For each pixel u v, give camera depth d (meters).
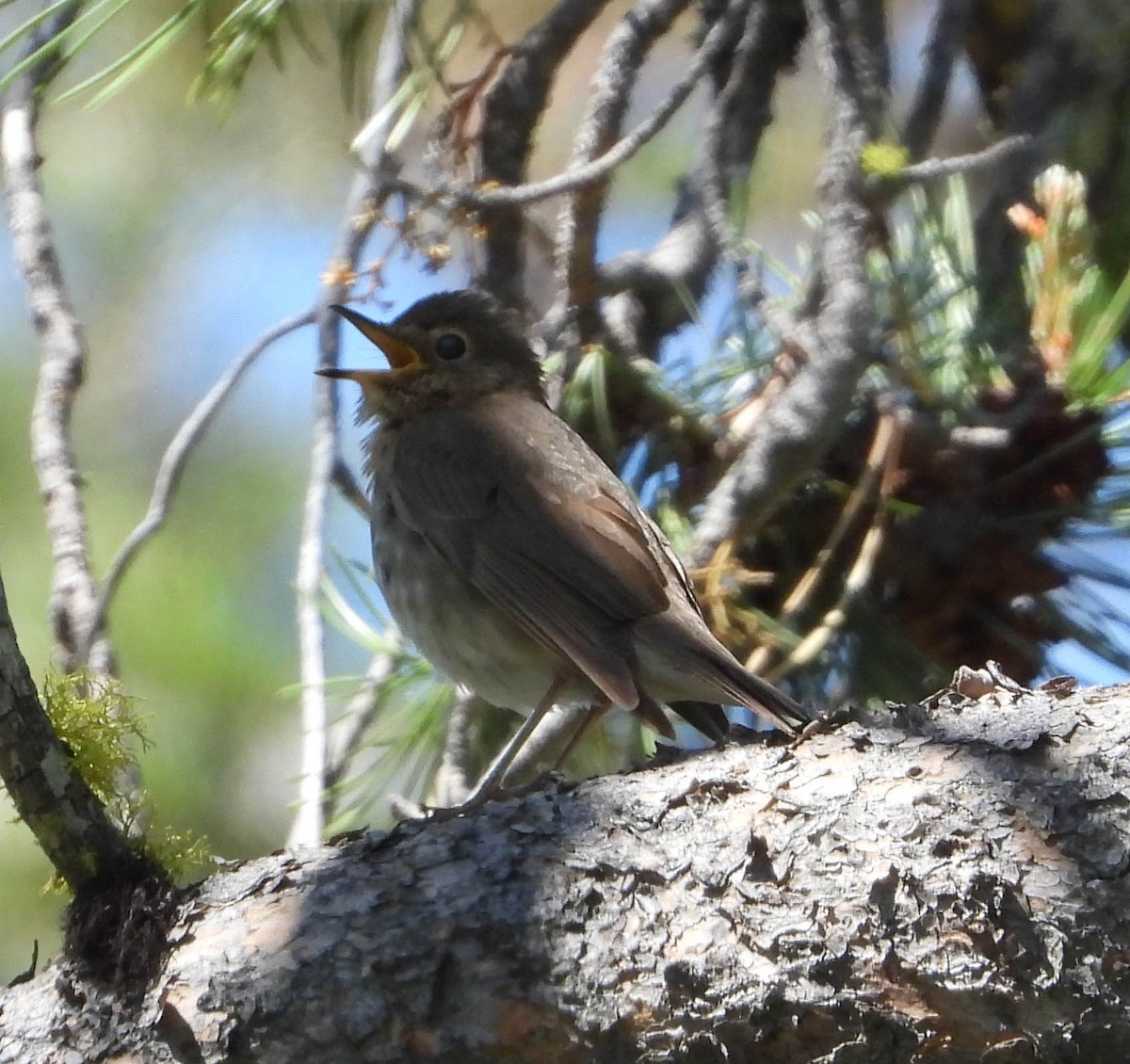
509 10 12.81
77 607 8.22
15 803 6.97
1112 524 9.11
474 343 11.20
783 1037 6.33
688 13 14.13
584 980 6.41
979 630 9.26
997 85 11.32
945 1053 6.29
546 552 9.77
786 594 9.36
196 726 12.65
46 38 9.31
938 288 9.66
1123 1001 6.28
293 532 13.58
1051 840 6.49
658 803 6.86
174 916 6.80
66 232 14.08
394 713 10.18
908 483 9.15
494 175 10.05
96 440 13.80
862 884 6.45
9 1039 6.74
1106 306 9.50
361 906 6.67
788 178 14.44
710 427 9.78
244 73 9.82
